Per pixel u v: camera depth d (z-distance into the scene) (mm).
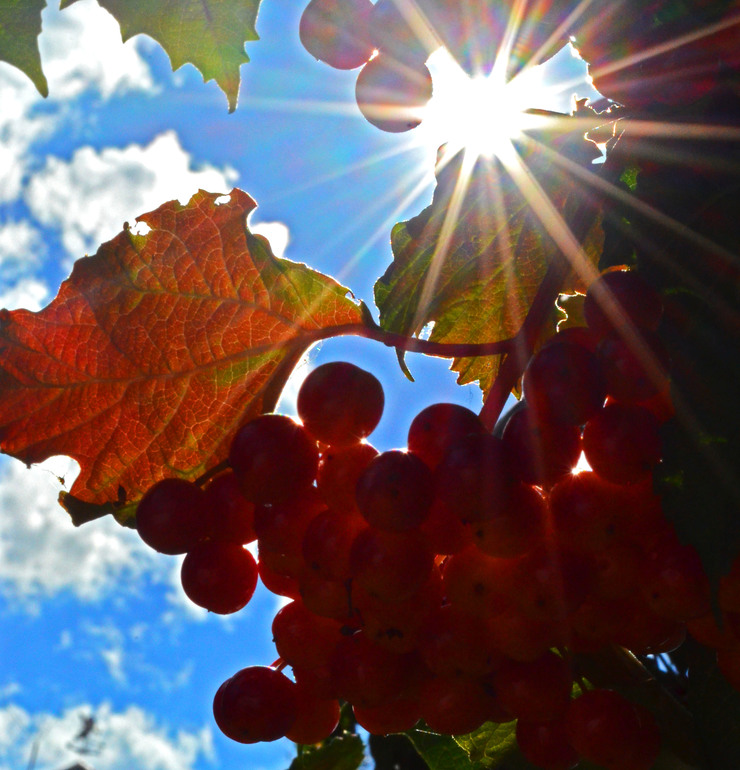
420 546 120
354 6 131
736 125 128
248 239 136
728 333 115
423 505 118
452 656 121
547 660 125
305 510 128
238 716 131
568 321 171
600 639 126
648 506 120
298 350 142
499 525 117
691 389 113
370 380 129
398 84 134
